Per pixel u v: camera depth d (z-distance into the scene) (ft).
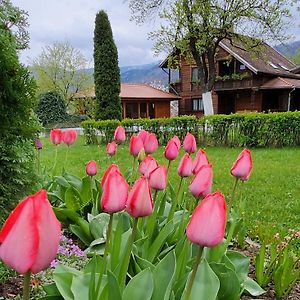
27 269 3.56
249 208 18.79
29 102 10.65
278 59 108.78
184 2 66.54
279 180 26.17
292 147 46.09
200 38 68.69
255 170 30.12
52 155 40.88
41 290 8.39
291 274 9.20
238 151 43.96
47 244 3.60
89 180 13.37
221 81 95.55
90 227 11.08
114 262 7.05
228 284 7.56
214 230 4.46
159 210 10.85
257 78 90.84
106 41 66.69
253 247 12.36
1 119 10.22
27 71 10.64
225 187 23.81
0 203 10.48
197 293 6.28
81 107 109.29
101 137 56.29
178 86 109.29
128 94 104.37
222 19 67.26
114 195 5.49
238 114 48.32
